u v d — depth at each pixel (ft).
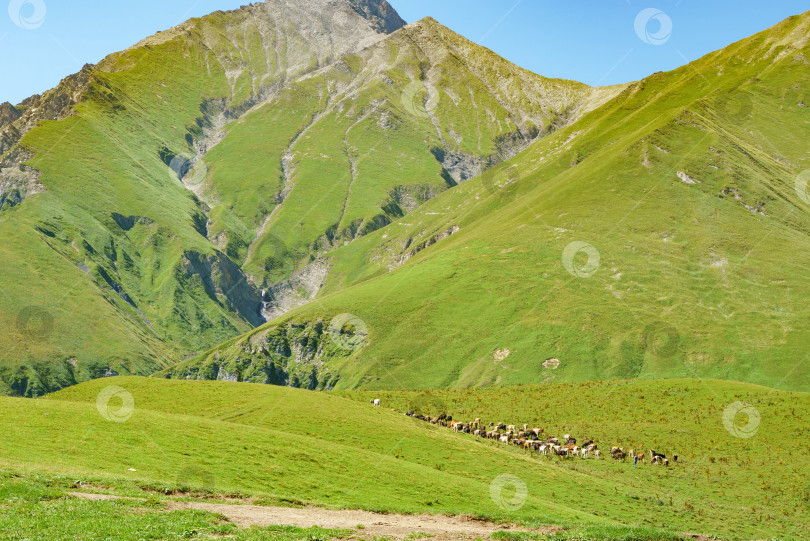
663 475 225.97
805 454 233.55
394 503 155.63
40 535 83.82
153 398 262.88
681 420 283.59
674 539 121.90
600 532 120.88
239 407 249.55
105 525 90.99
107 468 142.51
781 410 278.46
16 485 107.65
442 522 132.46
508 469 210.38
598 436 275.18
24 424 165.37
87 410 190.49
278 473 163.53
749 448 245.45
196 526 97.71
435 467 201.98
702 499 201.57
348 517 129.18
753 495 204.44
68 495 108.58
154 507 110.42
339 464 181.27
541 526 131.54
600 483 210.59
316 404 260.83
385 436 228.84
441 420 293.23
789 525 179.11
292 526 107.24
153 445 167.22
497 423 300.61
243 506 127.54
